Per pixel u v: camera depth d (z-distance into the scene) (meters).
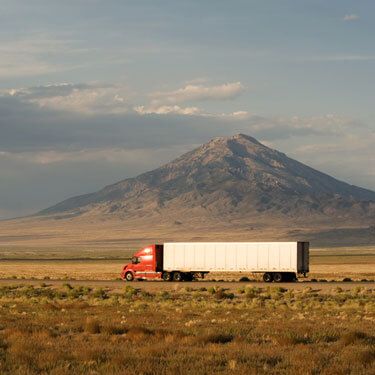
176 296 85.31
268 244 113.25
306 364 29.34
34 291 94.12
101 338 39.12
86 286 105.06
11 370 28.05
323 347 35.59
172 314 59.00
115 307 68.75
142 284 108.00
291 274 114.06
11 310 64.06
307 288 94.81
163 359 30.72
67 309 65.69
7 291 96.44
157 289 98.62
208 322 50.22
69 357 31.03
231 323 49.53
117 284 108.50
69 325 47.34
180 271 117.25
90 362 29.59
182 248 117.25
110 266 196.62
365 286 97.56
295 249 111.88
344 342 36.81
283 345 36.12
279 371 28.17
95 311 63.00
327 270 165.50
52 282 115.88
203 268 116.00
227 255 115.12
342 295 81.31
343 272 154.38
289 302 74.69
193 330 43.00
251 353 32.72
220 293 82.75
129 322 49.66
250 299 78.56
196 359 30.86
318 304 69.81
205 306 69.12
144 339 38.16
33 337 39.22
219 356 31.64
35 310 64.25
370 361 30.75
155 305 70.50
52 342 36.94
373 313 60.25
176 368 28.39
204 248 116.19
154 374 27.44
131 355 31.78
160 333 40.31
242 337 38.69
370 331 43.75
